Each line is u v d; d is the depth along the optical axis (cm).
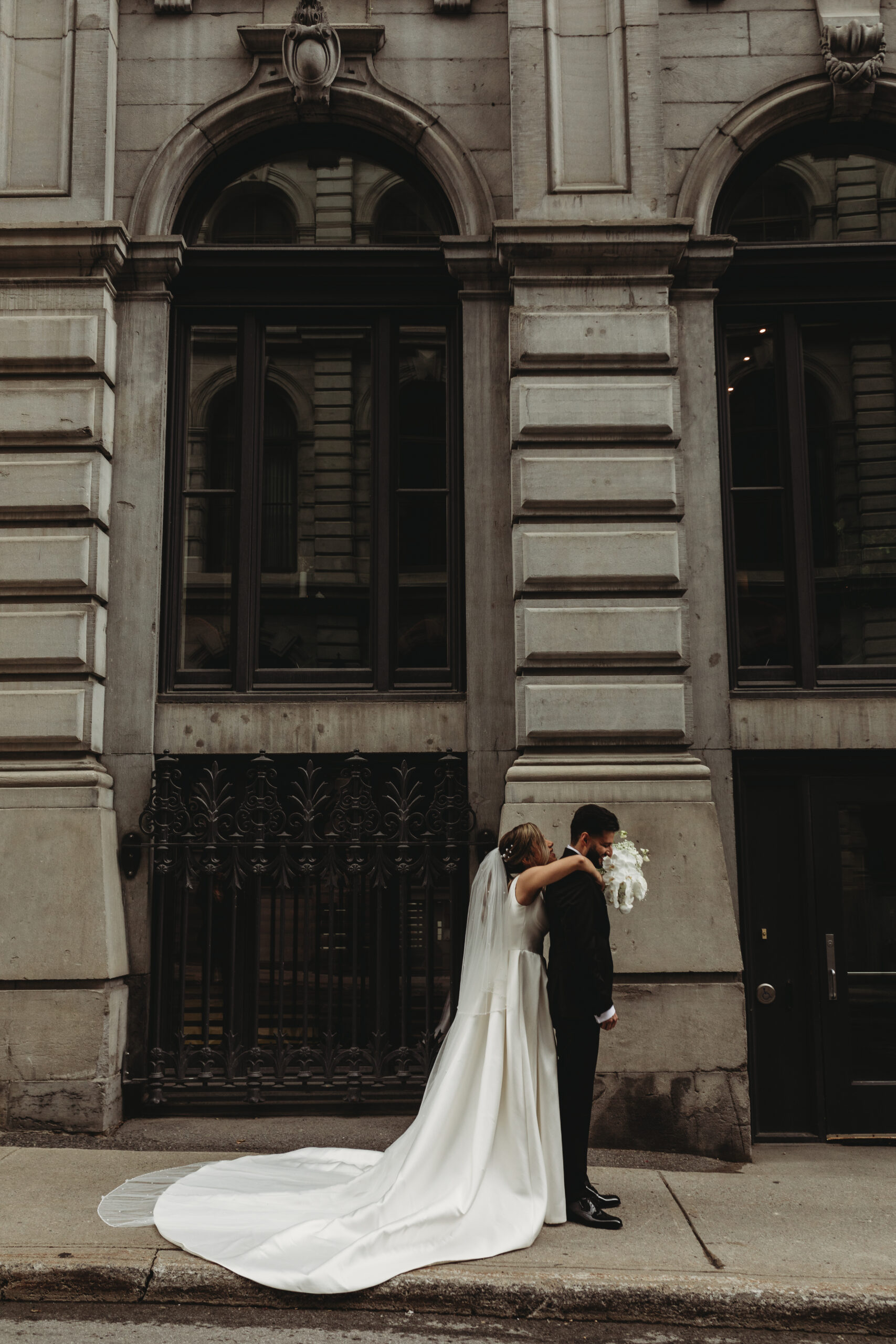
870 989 689
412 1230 444
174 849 689
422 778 718
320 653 742
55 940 641
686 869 654
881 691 708
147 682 706
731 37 757
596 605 693
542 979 513
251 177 779
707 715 700
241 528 742
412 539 750
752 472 749
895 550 741
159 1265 430
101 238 712
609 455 706
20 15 751
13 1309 419
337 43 755
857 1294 423
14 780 666
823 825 702
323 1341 394
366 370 765
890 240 749
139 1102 660
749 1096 649
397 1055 657
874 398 756
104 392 711
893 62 755
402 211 777
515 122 735
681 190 738
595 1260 448
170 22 766
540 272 721
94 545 697
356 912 663
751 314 758
